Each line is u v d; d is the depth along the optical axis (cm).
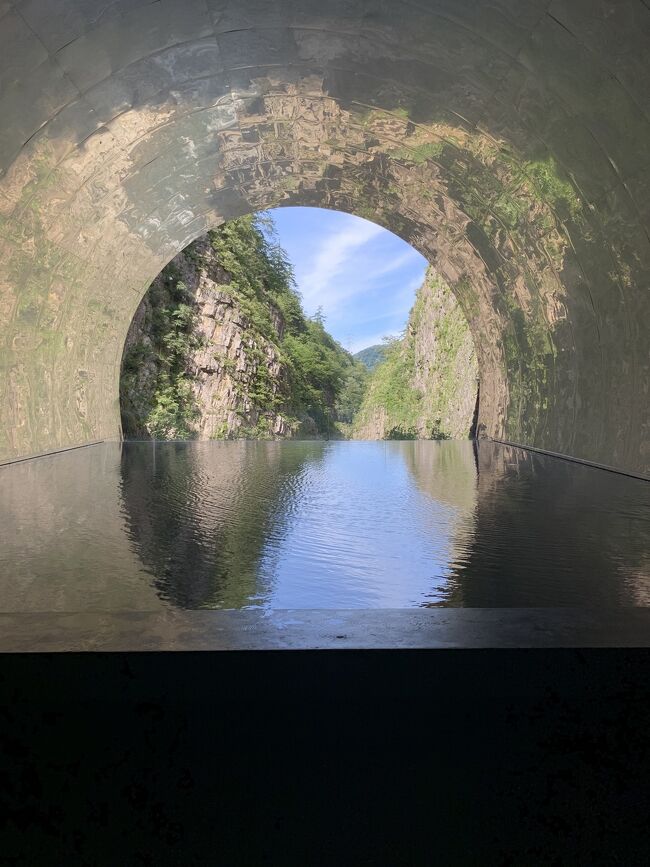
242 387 3234
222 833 245
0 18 666
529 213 1095
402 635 262
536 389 1411
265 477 905
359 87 1001
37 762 245
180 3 759
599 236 939
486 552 471
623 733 251
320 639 256
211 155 1216
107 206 1199
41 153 923
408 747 249
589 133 816
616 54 677
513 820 248
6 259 1008
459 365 3219
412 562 440
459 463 1118
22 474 918
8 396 1092
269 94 1027
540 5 685
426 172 1230
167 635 260
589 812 252
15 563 432
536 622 279
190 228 1554
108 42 790
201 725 246
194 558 447
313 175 1405
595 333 1062
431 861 248
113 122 973
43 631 264
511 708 249
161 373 2738
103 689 244
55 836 245
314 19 819
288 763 246
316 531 541
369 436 5547
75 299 1341
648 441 893
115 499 700
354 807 247
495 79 861
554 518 606
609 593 370
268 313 3634
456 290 1717
